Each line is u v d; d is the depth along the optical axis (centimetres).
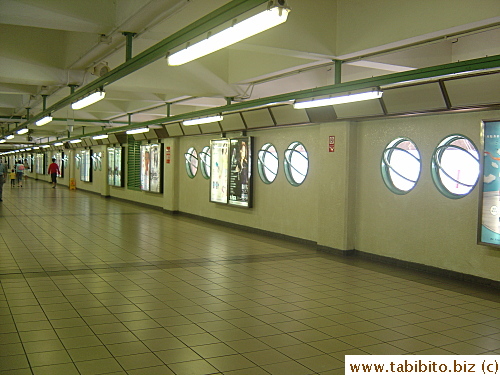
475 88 652
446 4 545
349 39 670
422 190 777
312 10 669
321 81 963
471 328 505
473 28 588
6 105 1368
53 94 1084
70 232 1107
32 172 4169
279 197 1092
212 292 625
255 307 564
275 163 1146
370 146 870
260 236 1128
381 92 660
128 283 661
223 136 1288
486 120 669
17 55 788
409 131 797
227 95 981
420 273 766
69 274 704
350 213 900
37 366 384
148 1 502
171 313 533
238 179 1212
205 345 440
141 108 1407
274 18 344
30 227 1163
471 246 704
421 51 764
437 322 523
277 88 995
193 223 1343
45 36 808
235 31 383
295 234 1045
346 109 862
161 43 527
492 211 665
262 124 1109
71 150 2784
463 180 854
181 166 1538
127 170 1984
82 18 559
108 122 1798
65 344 433
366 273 759
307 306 573
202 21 457
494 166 663
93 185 2406
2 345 427
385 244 841
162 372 379
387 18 614
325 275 739
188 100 1229
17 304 551
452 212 730
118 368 384
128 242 994
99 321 499
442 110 718
